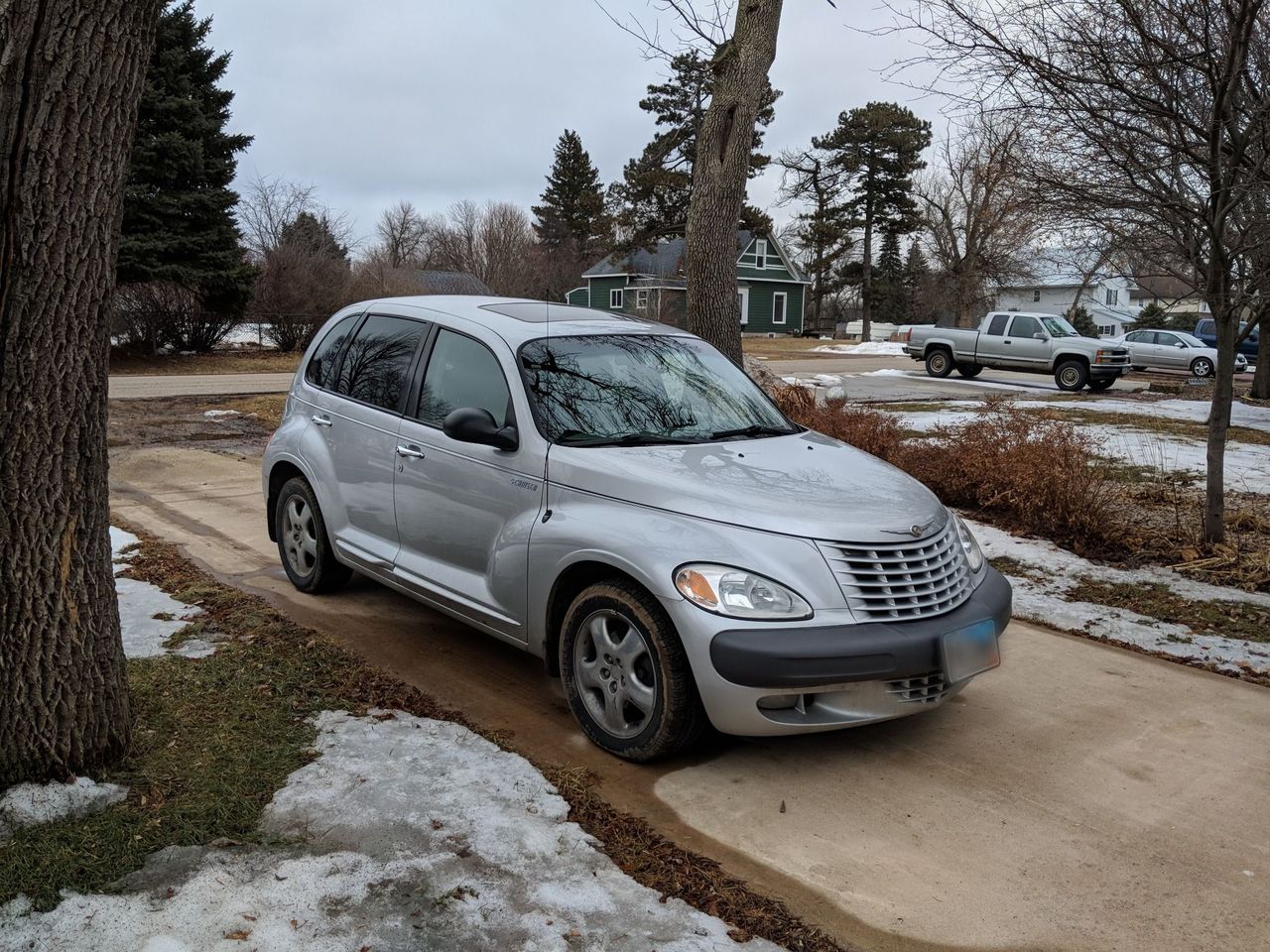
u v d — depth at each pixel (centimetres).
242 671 441
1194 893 304
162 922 265
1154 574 671
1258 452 1226
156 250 2539
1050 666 505
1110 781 378
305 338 3070
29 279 296
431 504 471
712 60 962
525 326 480
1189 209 614
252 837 309
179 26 2591
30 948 253
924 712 442
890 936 279
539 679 467
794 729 353
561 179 8231
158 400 1678
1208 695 470
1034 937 281
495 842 313
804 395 1120
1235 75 564
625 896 289
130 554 645
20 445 304
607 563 377
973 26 613
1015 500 789
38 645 315
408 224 8075
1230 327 686
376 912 275
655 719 365
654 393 470
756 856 318
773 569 353
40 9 280
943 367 2655
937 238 4934
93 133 296
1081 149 643
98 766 335
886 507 394
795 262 6569
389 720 402
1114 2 598
